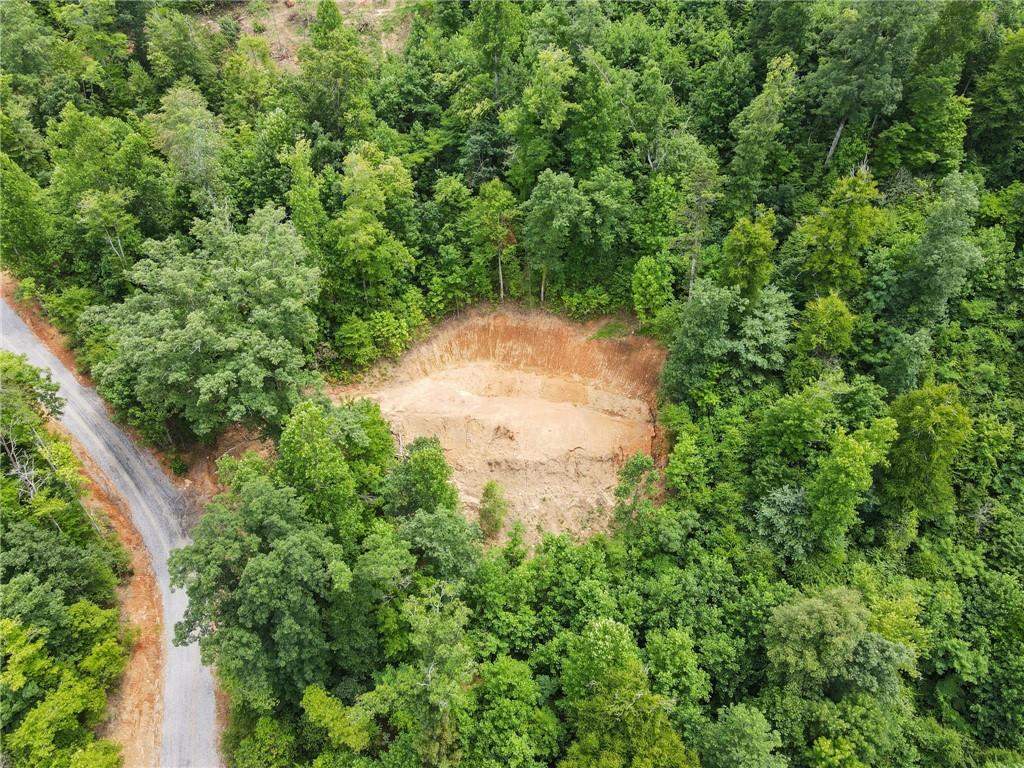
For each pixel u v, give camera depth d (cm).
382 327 5950
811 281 5569
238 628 3512
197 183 6075
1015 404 5147
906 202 5925
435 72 7094
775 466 4666
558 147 6209
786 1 6231
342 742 3531
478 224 5953
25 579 3859
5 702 3684
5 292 6656
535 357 6306
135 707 4344
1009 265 5631
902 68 5994
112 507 5259
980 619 4391
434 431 5581
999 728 4141
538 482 5322
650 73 6122
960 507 4888
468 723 3706
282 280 4578
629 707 3362
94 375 5156
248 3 9412
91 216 5616
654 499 4991
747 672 4019
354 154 5525
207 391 4134
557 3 6938
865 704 3638
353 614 3891
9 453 4456
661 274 5656
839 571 4406
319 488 3978
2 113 7038
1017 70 5966
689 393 5134
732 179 5916
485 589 4281
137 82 7925
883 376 5119
